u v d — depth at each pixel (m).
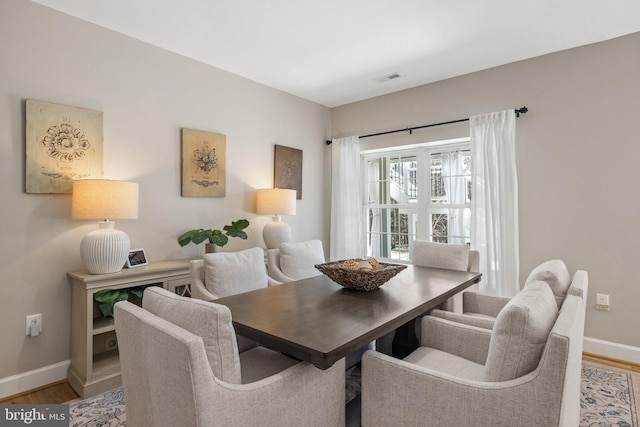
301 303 1.77
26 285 2.27
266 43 2.85
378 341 2.29
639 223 2.65
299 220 4.26
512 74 3.23
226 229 3.13
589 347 2.83
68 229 2.44
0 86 2.16
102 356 2.55
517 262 3.12
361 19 2.48
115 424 1.89
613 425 1.87
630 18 2.47
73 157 2.44
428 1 2.26
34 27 2.28
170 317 1.25
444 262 2.83
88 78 2.52
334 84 3.82
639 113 2.65
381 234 4.46
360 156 4.62
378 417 1.39
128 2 2.28
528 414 1.08
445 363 1.60
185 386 1.02
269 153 3.87
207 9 2.36
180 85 3.07
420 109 3.86
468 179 3.75
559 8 2.34
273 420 1.19
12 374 2.21
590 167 2.85
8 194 2.20
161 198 2.95
